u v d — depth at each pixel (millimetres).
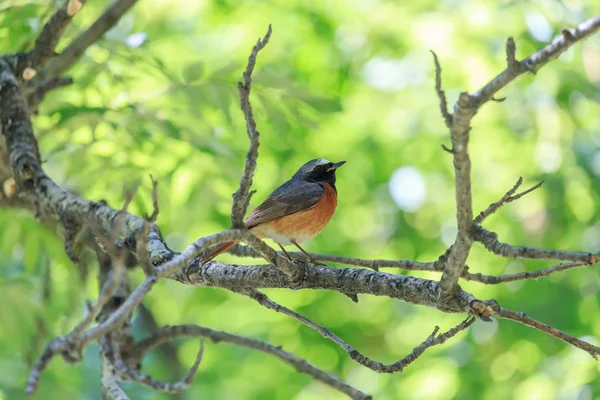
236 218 6262
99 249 10742
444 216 16953
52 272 13234
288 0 15727
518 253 5293
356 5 15711
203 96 11664
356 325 16859
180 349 17719
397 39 15445
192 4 14422
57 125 11461
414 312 16578
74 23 12422
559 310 14836
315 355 16953
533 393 13047
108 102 12000
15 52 10992
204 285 7977
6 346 13289
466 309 6020
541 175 15820
